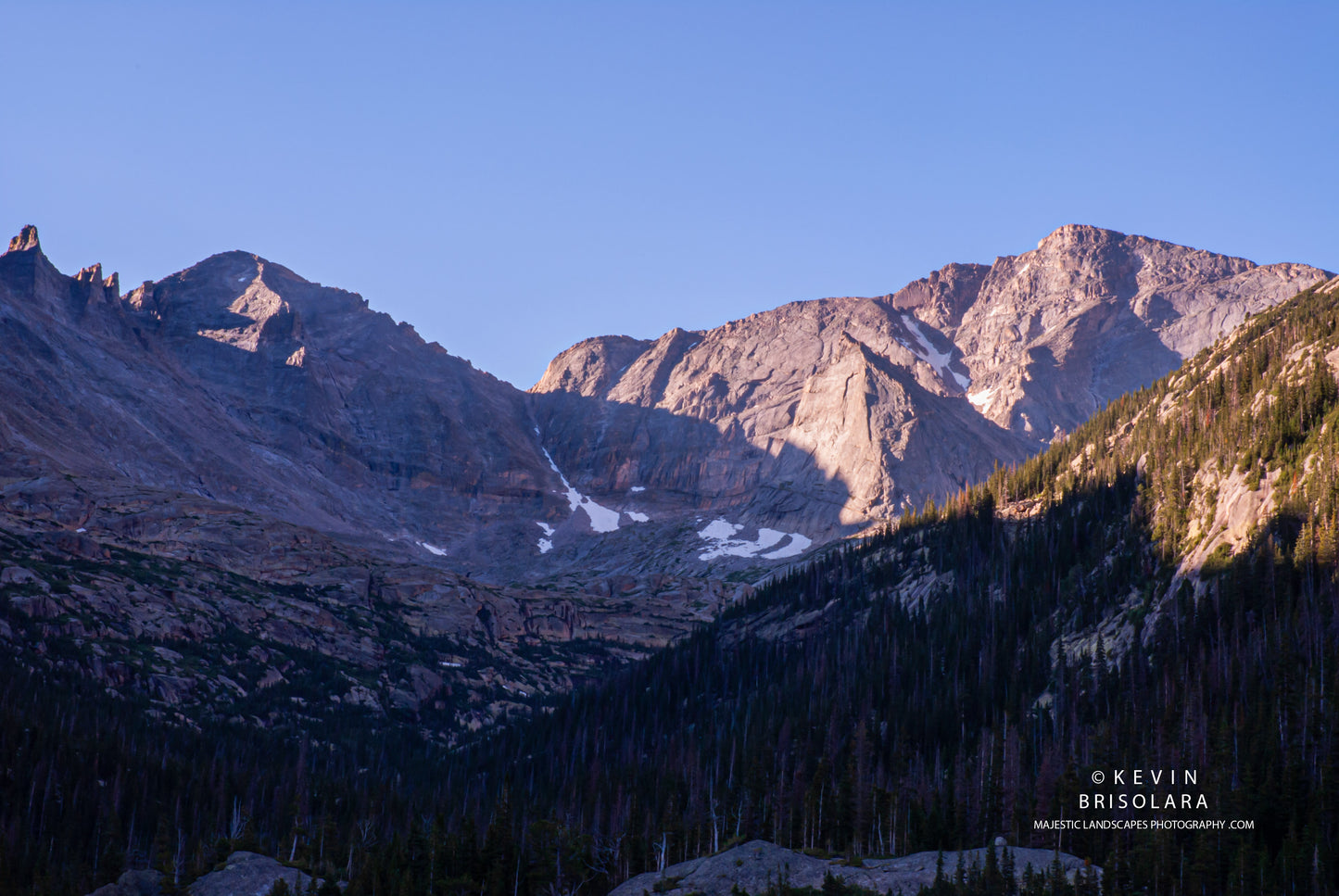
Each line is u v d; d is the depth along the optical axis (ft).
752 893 409.28
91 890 494.59
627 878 484.33
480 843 505.66
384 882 467.11
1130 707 543.80
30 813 556.10
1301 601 556.10
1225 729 467.93
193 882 453.99
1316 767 442.50
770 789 563.89
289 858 504.43
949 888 383.04
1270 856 403.75
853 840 485.97
